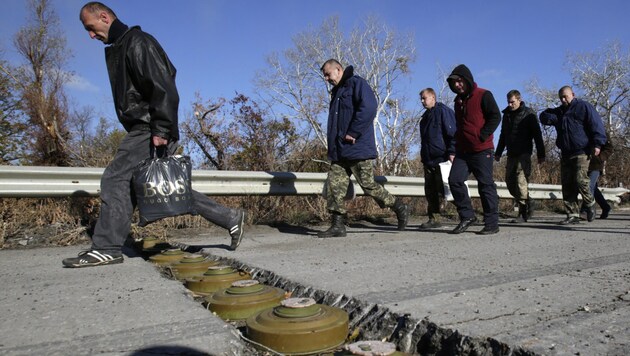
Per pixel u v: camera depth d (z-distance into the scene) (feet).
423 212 30.19
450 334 6.55
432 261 12.56
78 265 12.70
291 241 17.58
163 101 12.39
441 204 30.22
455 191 19.77
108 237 13.02
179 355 6.26
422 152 23.11
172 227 21.21
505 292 8.78
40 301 9.17
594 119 22.89
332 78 18.70
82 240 18.22
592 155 23.38
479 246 15.48
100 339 6.89
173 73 12.82
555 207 37.06
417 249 14.99
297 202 25.17
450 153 22.33
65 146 25.30
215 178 20.36
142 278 11.18
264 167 26.84
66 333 7.20
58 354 6.34
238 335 7.09
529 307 7.70
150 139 12.96
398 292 8.86
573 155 23.58
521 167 25.59
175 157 13.12
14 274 12.00
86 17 12.44
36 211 19.07
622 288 8.98
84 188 17.84
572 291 8.80
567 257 12.85
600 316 7.12
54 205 19.36
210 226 22.00
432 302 8.05
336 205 18.92
